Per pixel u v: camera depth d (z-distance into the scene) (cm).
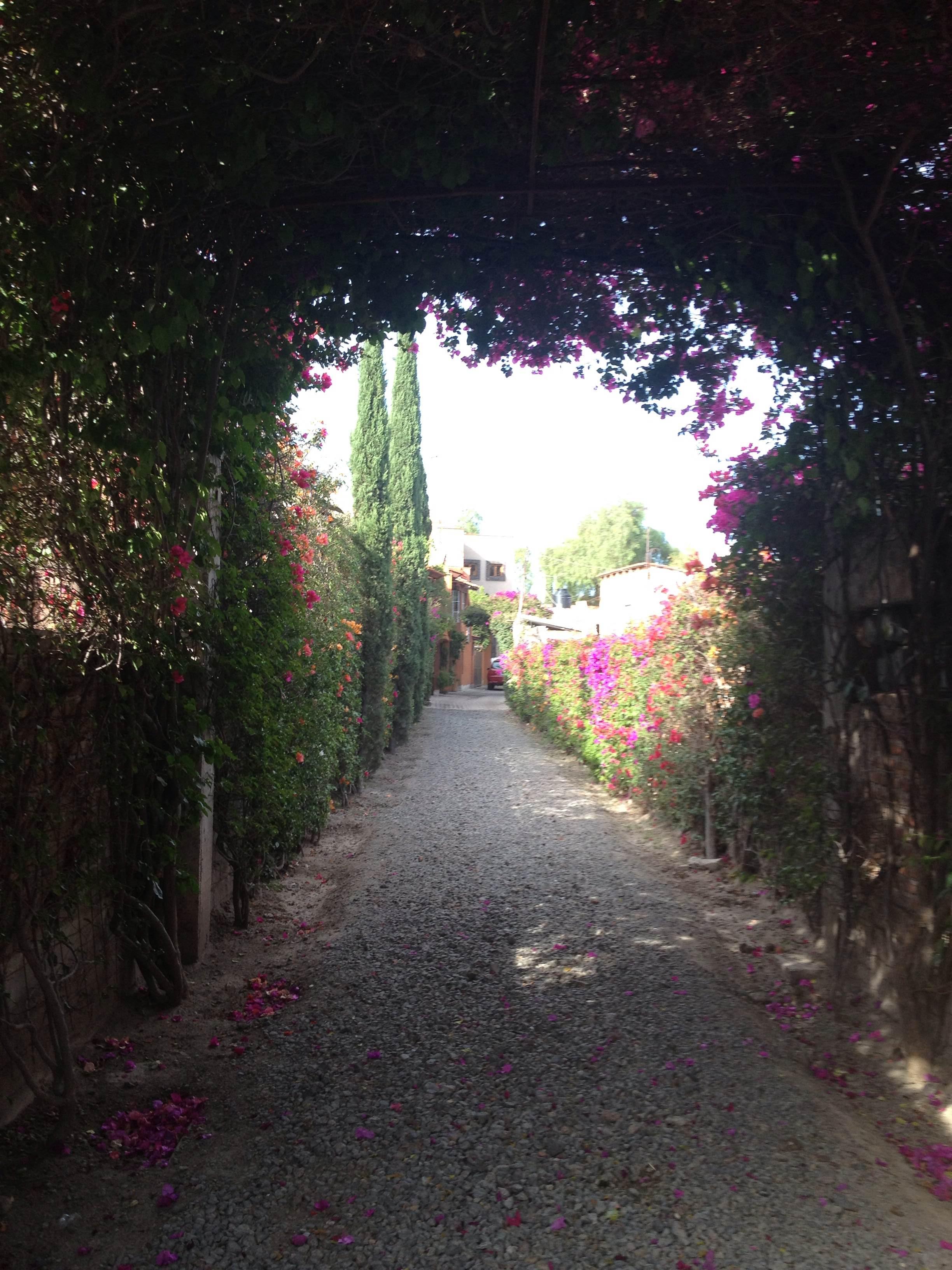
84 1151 317
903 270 326
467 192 334
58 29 263
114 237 328
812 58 290
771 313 346
